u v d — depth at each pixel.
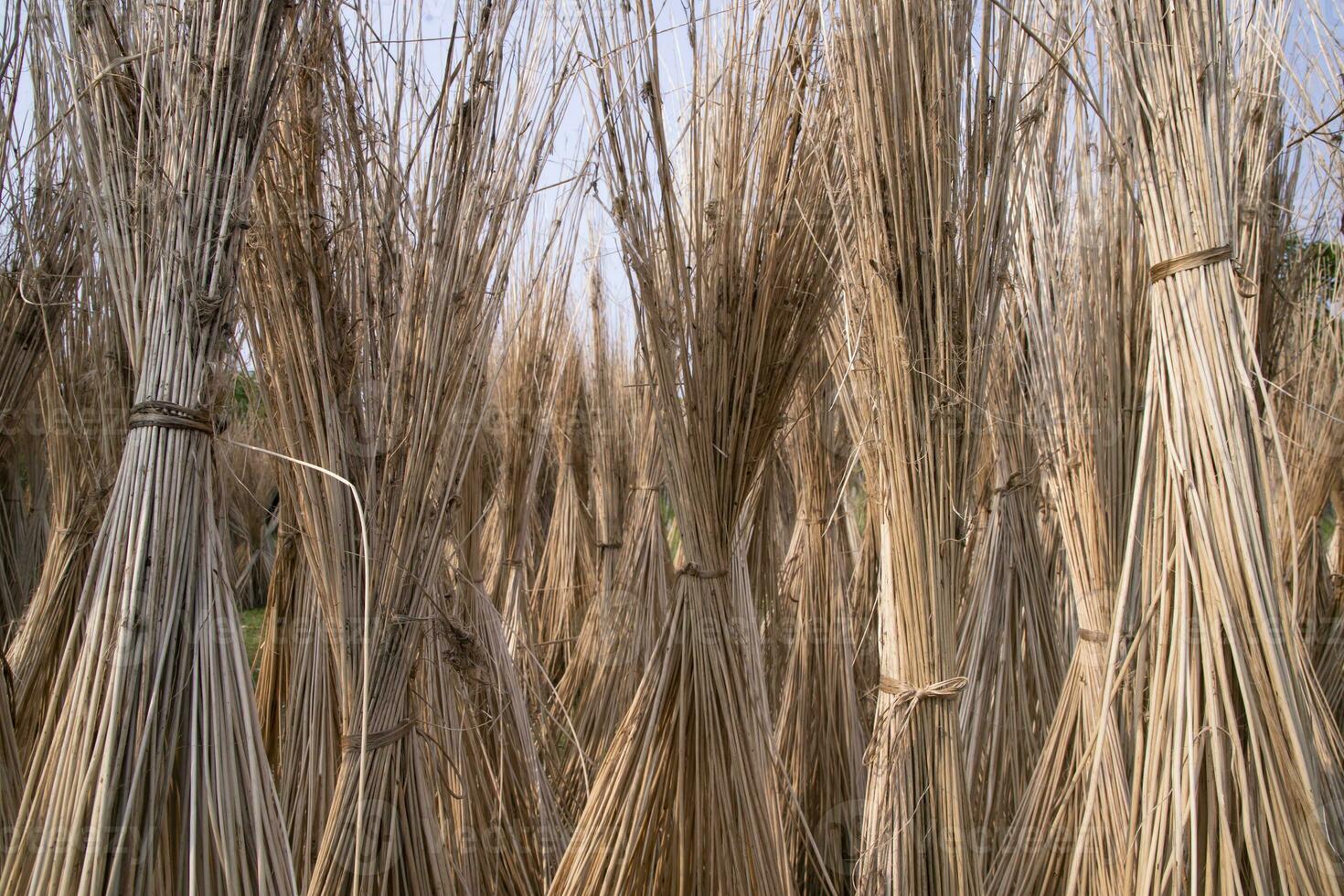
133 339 1.53
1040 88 2.05
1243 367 1.63
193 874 1.42
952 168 1.72
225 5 1.51
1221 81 1.67
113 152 1.57
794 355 1.94
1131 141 1.76
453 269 1.78
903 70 1.70
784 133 1.85
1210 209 1.65
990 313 1.82
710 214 1.85
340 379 1.75
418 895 1.76
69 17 1.62
